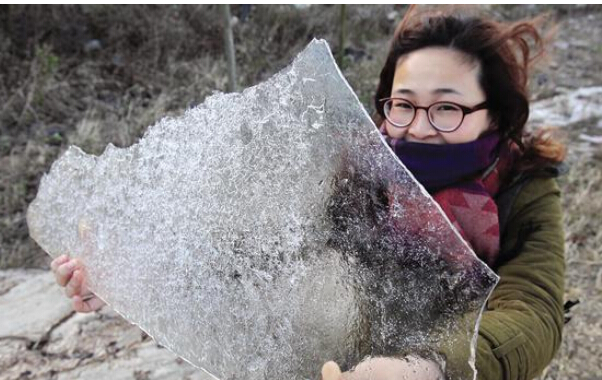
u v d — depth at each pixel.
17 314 1.97
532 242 1.00
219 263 0.87
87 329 1.87
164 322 0.97
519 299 0.91
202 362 0.91
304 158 0.76
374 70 4.09
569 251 2.46
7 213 3.01
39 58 3.98
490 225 0.95
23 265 2.65
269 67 4.32
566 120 3.63
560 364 1.83
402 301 0.70
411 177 0.67
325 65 0.72
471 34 0.97
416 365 0.68
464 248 0.65
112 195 1.08
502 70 1.00
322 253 0.76
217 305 0.88
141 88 4.06
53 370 1.68
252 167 0.82
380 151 0.69
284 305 0.80
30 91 3.80
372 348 0.72
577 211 2.71
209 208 0.88
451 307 0.67
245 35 4.58
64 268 1.18
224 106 0.86
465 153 0.96
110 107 3.86
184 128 0.93
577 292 2.22
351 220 0.73
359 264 0.72
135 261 1.03
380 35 4.86
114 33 4.40
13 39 4.20
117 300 1.09
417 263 0.68
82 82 4.09
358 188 0.71
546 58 1.60
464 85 0.97
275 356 0.81
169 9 4.71
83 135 3.46
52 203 1.25
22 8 4.25
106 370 1.67
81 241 1.17
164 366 1.68
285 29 4.61
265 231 0.81
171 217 0.95
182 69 4.23
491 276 0.64
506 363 0.80
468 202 0.96
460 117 0.96
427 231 0.67
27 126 3.68
